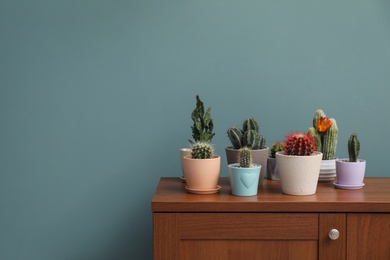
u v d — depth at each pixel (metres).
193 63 2.50
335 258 1.86
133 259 2.55
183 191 2.01
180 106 2.51
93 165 2.53
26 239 2.54
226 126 2.51
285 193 1.95
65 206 2.54
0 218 2.54
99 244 2.54
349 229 1.85
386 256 1.85
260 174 2.06
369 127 2.51
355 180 2.03
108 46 2.50
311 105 2.50
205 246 1.87
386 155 2.52
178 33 2.49
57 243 2.54
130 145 2.52
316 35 2.48
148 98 2.51
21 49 2.50
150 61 2.50
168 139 2.52
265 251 1.87
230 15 2.49
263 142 2.08
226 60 2.50
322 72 2.49
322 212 1.85
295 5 2.48
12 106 2.52
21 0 2.50
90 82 2.51
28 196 2.54
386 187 2.06
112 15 2.49
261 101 2.50
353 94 2.50
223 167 2.52
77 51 2.50
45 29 2.50
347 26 2.48
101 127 2.52
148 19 2.49
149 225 2.54
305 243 1.86
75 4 2.49
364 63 2.49
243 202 1.85
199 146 1.98
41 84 2.51
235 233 1.86
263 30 2.49
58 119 2.52
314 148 1.98
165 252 1.87
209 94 2.50
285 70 2.50
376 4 2.47
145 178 2.53
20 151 2.53
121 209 2.54
